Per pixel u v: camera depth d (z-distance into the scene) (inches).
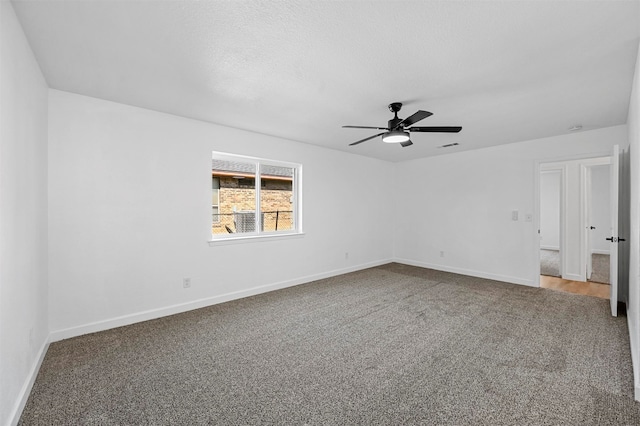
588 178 194.7
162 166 128.1
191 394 74.9
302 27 68.1
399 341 104.3
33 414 67.4
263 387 77.8
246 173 171.0
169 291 130.3
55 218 103.5
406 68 87.6
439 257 222.2
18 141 68.7
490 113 127.1
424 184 231.3
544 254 287.6
